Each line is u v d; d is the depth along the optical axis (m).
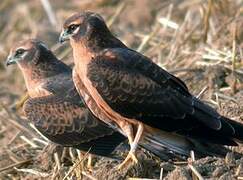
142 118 14.70
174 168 14.66
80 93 15.10
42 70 17.00
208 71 17.69
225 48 18.45
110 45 15.09
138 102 14.66
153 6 23.81
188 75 17.97
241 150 14.94
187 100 14.65
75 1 26.00
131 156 14.59
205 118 14.50
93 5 25.48
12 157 16.97
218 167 14.05
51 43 23.80
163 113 14.65
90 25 14.98
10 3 27.20
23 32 25.14
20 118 18.91
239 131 14.42
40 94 16.75
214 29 19.70
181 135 14.73
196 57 18.69
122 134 15.65
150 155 15.23
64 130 16.08
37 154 16.89
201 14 20.28
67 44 22.88
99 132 15.80
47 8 25.16
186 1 23.06
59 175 15.64
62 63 17.27
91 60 14.90
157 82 14.73
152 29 22.02
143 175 14.59
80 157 15.95
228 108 16.05
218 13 20.19
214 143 14.52
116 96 14.69
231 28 18.98
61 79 16.73
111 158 15.43
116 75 14.70
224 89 17.19
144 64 14.84
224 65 17.72
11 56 17.22
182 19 22.23
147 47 20.55
